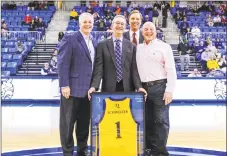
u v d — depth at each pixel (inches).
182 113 304.8
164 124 151.0
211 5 635.5
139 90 147.0
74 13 584.7
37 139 203.5
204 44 471.5
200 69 432.5
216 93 352.8
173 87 149.1
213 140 203.9
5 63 414.9
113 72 148.2
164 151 152.3
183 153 173.6
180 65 433.1
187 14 610.9
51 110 311.6
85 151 155.1
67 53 145.1
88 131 155.8
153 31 150.7
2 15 592.1
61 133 148.9
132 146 141.3
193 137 211.9
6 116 282.5
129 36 168.1
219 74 393.4
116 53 149.2
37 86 343.3
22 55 443.8
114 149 140.4
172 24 584.7
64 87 144.4
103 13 609.3
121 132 141.2
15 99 341.1
